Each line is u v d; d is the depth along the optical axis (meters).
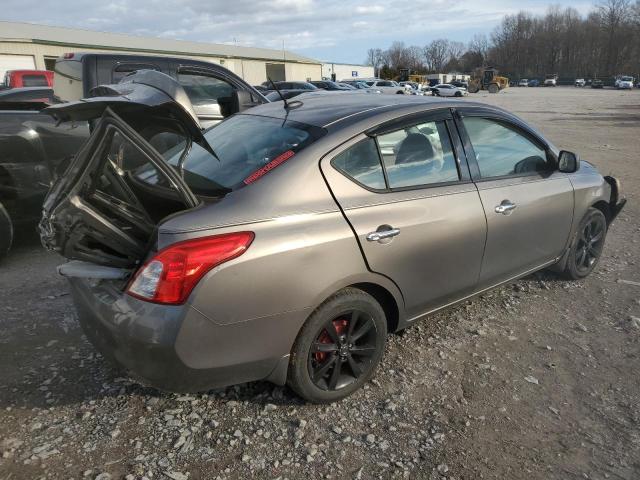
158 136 4.21
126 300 2.37
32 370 3.09
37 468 2.36
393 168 2.98
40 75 17.55
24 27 31.12
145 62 6.32
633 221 6.75
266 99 7.10
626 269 4.99
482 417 2.81
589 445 2.63
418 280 3.05
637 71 93.62
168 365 2.31
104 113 2.28
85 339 3.47
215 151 3.09
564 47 111.06
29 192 5.04
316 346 2.71
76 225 2.36
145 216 2.71
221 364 2.42
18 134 4.89
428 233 3.01
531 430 2.73
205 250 2.28
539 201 3.75
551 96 50.84
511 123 3.73
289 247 2.46
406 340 3.56
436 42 122.38
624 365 3.35
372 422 2.74
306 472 2.40
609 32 101.12
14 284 4.36
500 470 2.46
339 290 2.73
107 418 2.70
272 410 2.80
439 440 2.63
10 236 4.74
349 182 2.77
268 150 2.83
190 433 2.61
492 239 3.43
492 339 3.62
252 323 2.43
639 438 2.69
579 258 4.54
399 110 3.10
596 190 4.36
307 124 2.95
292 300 2.50
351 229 2.67
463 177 3.33
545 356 3.43
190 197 2.47
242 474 2.37
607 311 4.08
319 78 52.06
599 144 14.13
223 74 6.73
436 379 3.13
